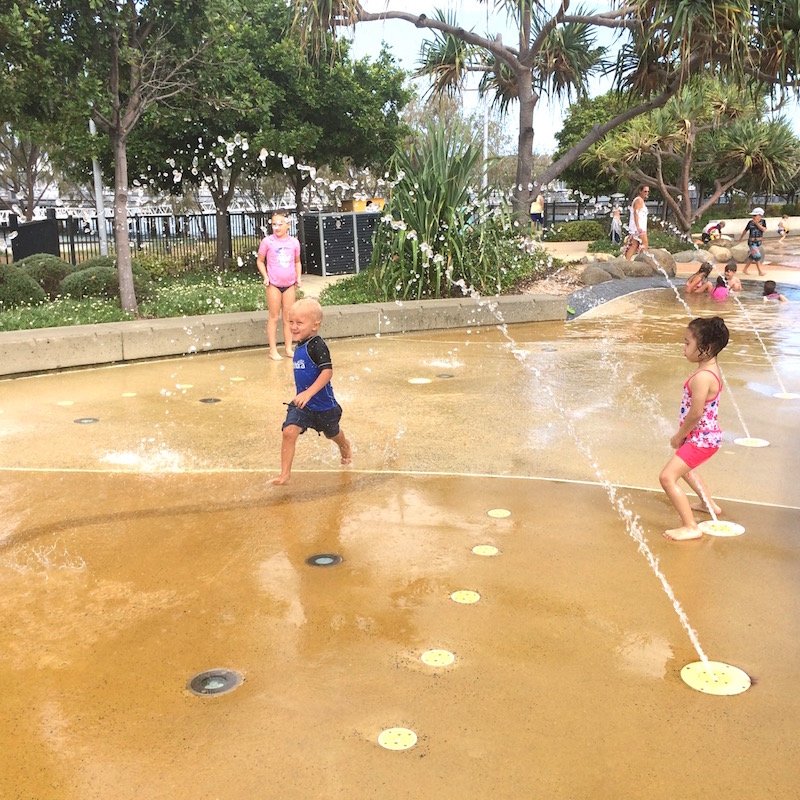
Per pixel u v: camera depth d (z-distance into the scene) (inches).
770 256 896.9
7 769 92.9
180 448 222.8
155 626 126.0
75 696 107.4
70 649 119.5
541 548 153.8
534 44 614.2
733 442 220.1
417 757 93.9
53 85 446.3
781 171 1101.1
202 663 115.1
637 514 170.7
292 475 199.0
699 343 154.8
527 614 128.4
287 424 191.0
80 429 242.8
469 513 172.2
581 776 90.5
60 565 148.9
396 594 135.7
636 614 128.0
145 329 353.7
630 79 674.2
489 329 435.2
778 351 354.6
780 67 601.0
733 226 1298.0
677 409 257.3
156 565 148.5
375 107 813.9
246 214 797.2
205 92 521.0
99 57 457.1
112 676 112.1
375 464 206.8
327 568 146.1
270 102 710.5
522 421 245.4
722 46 584.1
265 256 347.9
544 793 87.8
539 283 543.8
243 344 382.3
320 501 180.7
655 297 551.2
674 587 137.2
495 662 114.5
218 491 187.9
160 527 166.4
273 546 156.3
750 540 156.4
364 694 106.8
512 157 1063.6
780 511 171.0
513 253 543.8
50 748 96.7
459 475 197.3
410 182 498.0
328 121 808.3
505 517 169.9
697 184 1456.7
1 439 232.2
